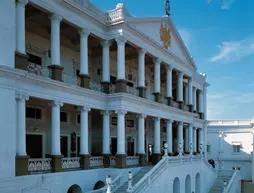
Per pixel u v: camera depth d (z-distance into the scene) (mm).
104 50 26328
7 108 17375
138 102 27844
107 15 26406
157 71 31438
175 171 29484
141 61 28781
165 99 34312
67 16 22578
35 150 24031
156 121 31391
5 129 17203
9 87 17547
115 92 26266
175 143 42656
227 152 58062
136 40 27812
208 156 59094
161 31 31938
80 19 23734
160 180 26219
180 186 30562
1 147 16953
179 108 36281
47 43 25453
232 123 57969
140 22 28281
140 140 28641
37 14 22594
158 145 31312
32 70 20328
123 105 25766
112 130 31781
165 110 32781
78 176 22594
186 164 32250
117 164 25594
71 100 22703
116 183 23969
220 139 58656
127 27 26328
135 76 34938
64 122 27000
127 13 26641
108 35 26359
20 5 19125
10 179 17344
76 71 28172
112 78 30969
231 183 38344
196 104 46062
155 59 31406
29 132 23609
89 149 29188
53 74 21531
